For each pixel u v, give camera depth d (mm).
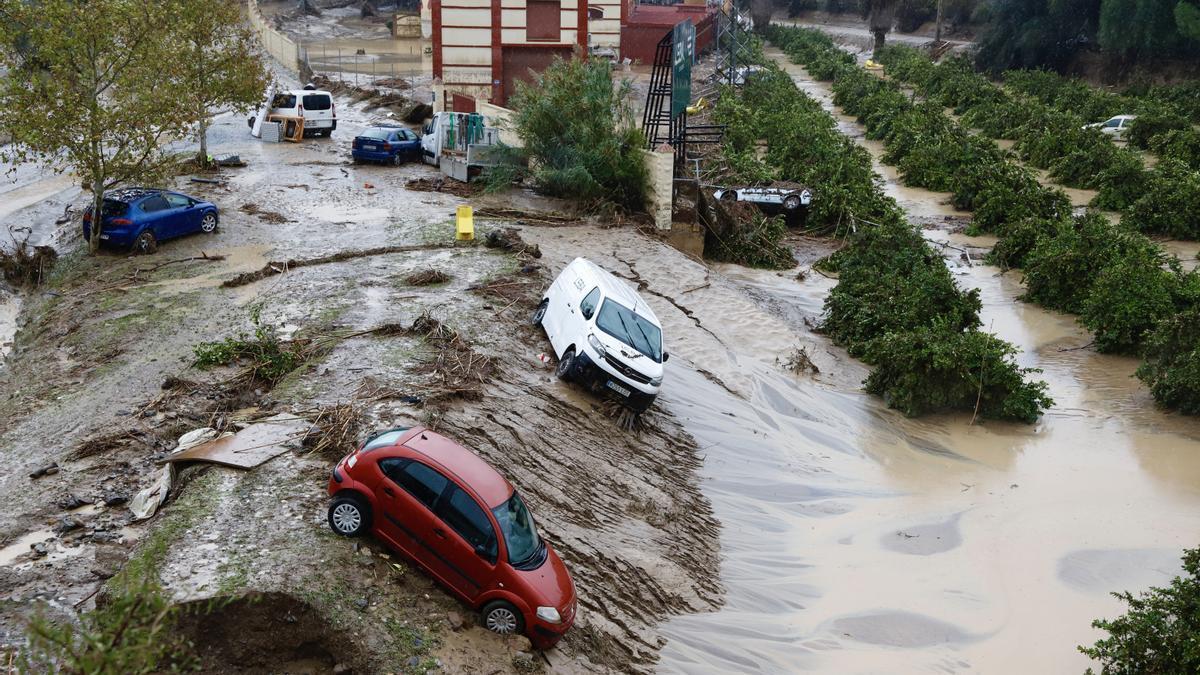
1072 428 18969
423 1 78312
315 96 38250
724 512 14828
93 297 18922
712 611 12047
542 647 9578
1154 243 29391
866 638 11953
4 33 20578
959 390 18891
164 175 22500
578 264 17750
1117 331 22438
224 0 34094
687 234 27219
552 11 41031
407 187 29594
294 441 11859
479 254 22078
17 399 14531
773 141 44375
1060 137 43750
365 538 9906
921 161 41188
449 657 8820
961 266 29984
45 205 27750
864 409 19438
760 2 109312
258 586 8703
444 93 41688
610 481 14047
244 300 18594
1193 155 42594
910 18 103312
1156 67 64562
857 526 14906
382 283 19625
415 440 10102
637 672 10234
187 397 13875
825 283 27406
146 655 6078
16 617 8750
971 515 15312
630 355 15750
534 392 15336
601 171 27969
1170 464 17297
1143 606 11250
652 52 64750
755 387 19359
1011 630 12234
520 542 9703
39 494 11188
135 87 22109
